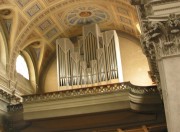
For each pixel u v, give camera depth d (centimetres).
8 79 1545
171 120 690
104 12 1722
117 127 1488
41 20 1677
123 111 1420
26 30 1656
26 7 1541
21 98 1625
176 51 745
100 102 1417
